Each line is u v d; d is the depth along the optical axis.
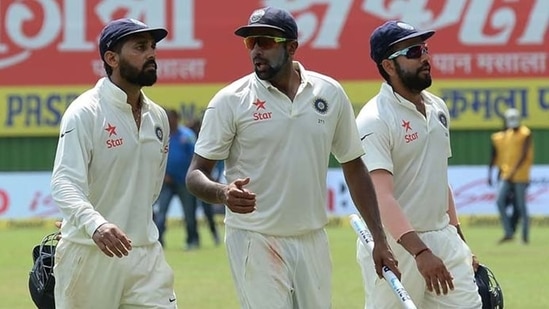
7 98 98.19
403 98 27.80
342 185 93.00
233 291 48.84
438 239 27.86
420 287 27.83
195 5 97.25
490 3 96.25
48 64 98.06
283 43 25.52
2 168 98.69
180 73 97.19
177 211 95.06
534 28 96.19
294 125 25.66
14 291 49.41
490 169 75.75
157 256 26.12
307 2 96.25
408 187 27.78
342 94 26.34
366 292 28.33
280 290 25.88
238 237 26.20
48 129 98.31
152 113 26.06
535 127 96.62
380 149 27.36
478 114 96.56
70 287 25.72
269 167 25.75
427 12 96.38
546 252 66.62
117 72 25.48
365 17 96.25
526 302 45.25
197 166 25.81
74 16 97.81
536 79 96.38
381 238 26.58
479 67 96.50
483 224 91.69
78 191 24.70
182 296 47.22
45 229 92.38
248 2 96.88
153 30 25.41
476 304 27.92
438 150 27.95
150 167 25.86
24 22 97.94
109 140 25.25
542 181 92.06
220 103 25.80
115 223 25.47
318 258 26.34
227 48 97.19
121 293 25.78
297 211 25.88
